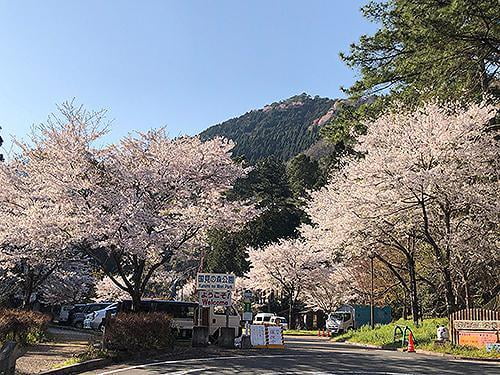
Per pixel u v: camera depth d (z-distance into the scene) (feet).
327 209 67.62
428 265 74.95
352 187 59.82
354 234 61.36
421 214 58.85
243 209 55.67
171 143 54.29
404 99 63.57
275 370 33.55
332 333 98.89
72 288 92.48
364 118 68.95
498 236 58.39
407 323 77.20
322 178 158.10
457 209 56.70
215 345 54.60
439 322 69.62
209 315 60.29
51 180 48.78
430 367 36.40
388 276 99.04
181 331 59.77
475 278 71.36
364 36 62.28
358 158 71.56
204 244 59.41
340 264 102.06
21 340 45.29
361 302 123.95
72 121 51.96
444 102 59.31
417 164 55.16
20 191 54.70
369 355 46.29
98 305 103.35
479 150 53.62
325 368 34.96
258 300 164.25
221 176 54.39
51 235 47.34
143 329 41.86
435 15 51.93
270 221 160.35
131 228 47.09
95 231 46.42
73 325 98.58
